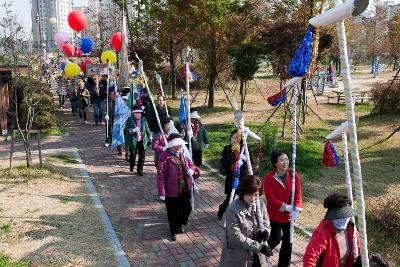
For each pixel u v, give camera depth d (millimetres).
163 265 6066
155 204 8539
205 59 20828
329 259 3768
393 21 43031
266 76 35875
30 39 12445
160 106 10352
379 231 6977
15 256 6070
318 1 16250
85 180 9930
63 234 6875
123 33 18969
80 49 24234
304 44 4289
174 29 20000
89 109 22531
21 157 11805
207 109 20812
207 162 11805
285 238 5523
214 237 6988
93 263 5996
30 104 10445
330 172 10609
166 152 6746
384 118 17328
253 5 19000
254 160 10688
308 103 23109
